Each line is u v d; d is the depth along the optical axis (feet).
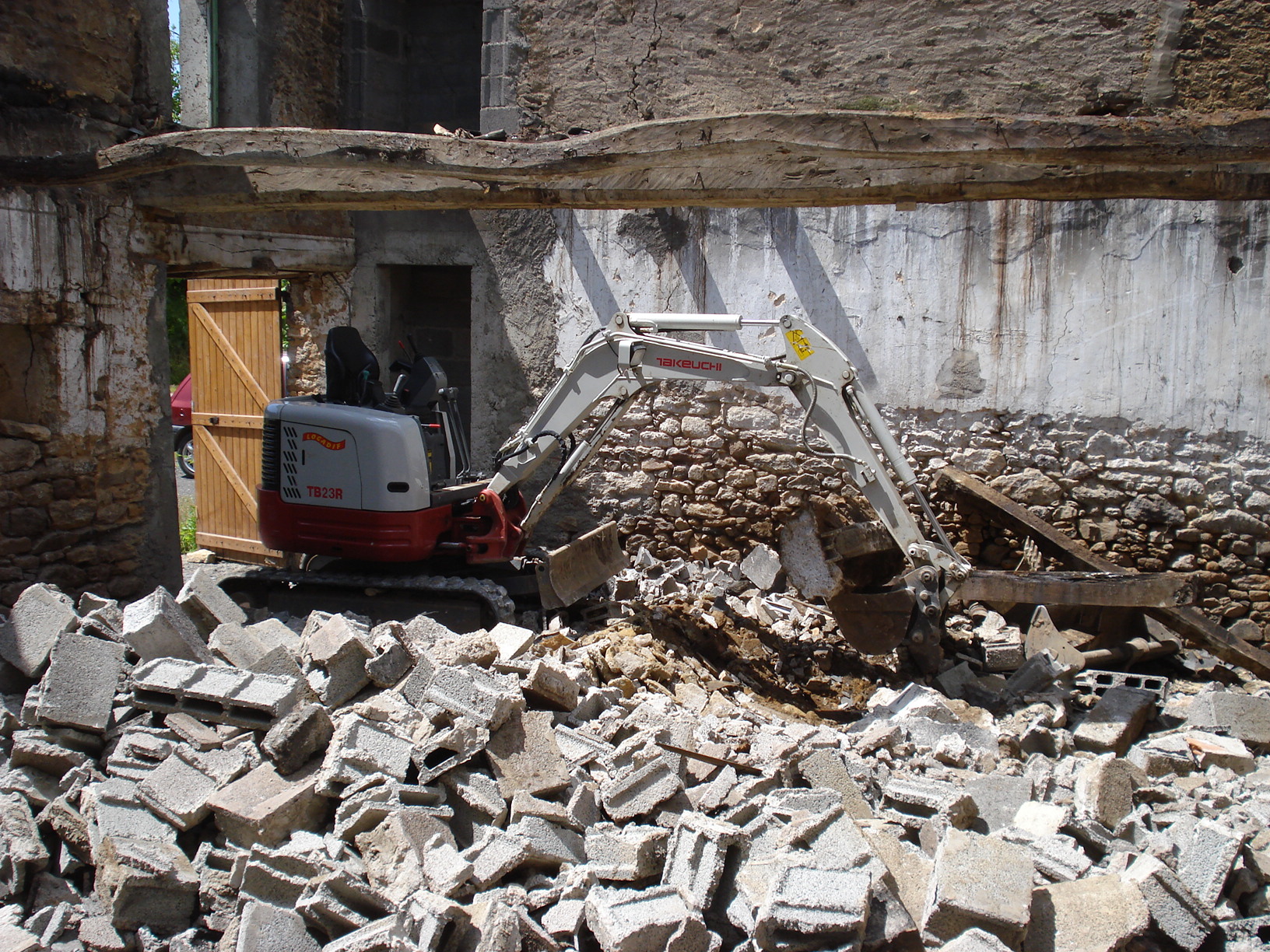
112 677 12.67
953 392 21.42
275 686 12.18
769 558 22.04
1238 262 19.27
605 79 22.77
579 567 20.44
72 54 17.46
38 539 17.01
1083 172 13.64
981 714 16.05
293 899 9.86
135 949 9.93
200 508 27.86
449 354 26.86
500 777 11.39
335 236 24.44
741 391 22.89
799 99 21.58
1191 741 15.02
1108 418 20.43
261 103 23.97
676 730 12.98
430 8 28.07
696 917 9.16
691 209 22.75
